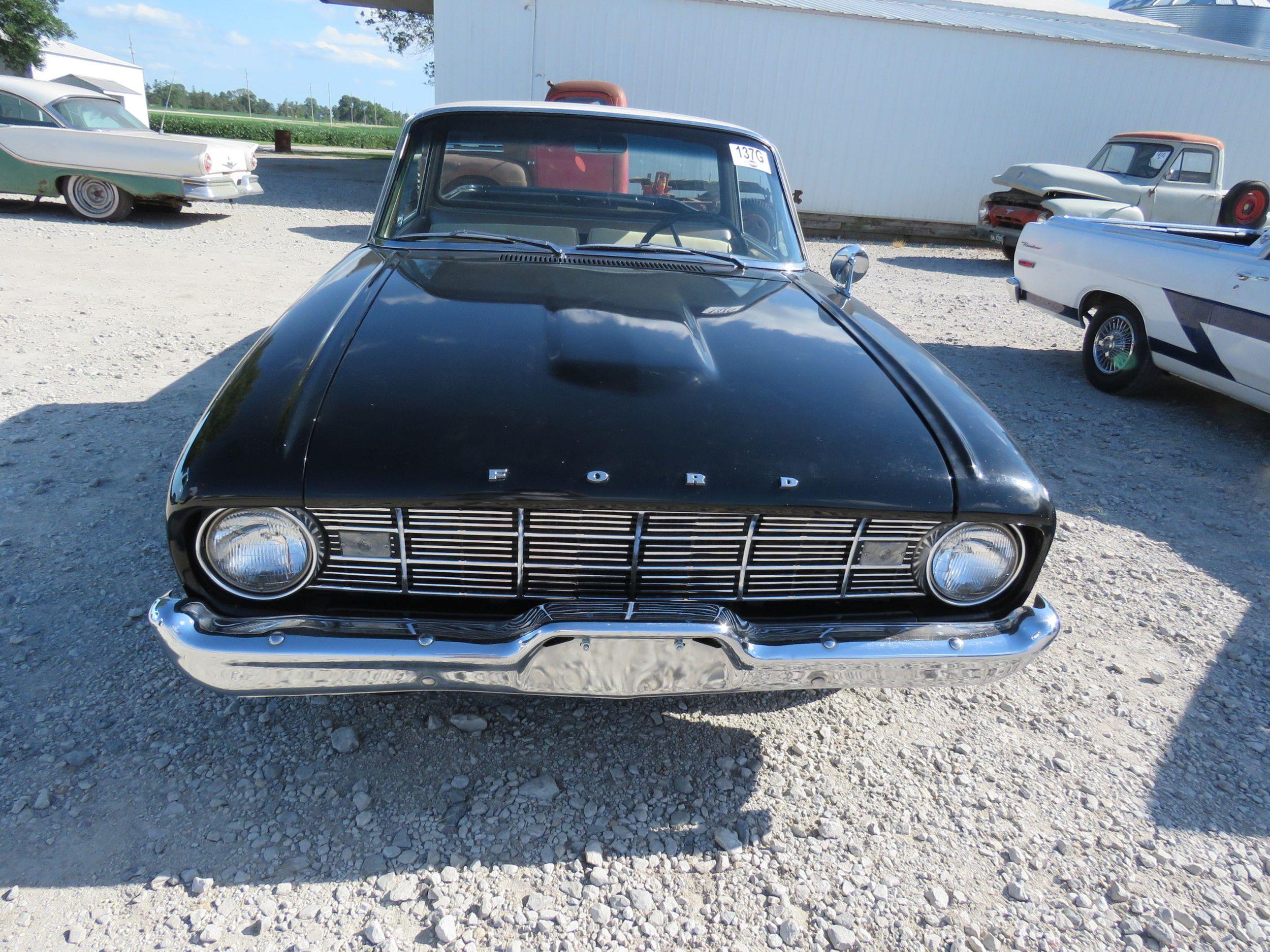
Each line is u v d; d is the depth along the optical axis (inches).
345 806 75.2
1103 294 229.8
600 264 105.0
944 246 537.0
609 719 88.5
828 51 497.0
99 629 95.8
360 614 66.2
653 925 66.2
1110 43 512.1
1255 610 119.1
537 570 67.7
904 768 84.7
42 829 70.2
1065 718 93.7
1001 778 84.0
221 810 73.6
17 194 418.6
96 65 1385.3
